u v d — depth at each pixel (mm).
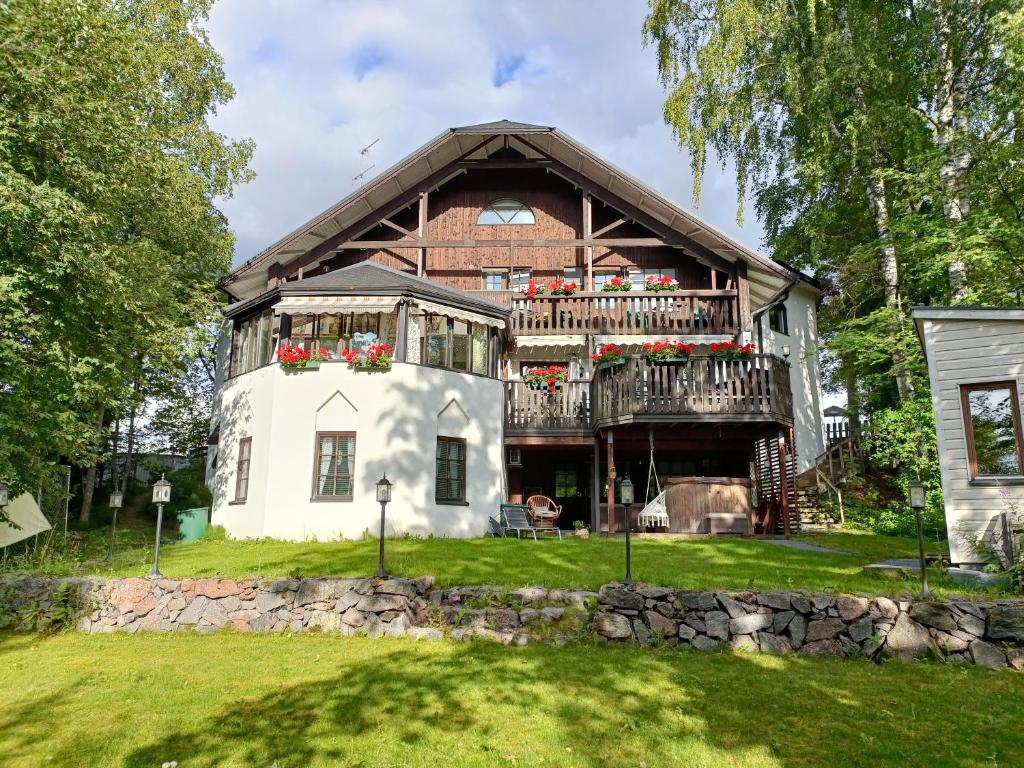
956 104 20266
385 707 6648
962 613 8156
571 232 22812
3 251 12781
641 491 21312
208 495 23188
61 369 13500
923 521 18469
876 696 6887
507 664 7988
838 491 21156
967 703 6684
